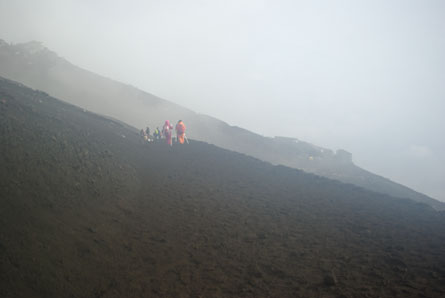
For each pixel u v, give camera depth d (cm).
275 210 1205
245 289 585
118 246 698
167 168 1736
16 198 655
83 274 546
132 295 529
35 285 468
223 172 1828
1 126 980
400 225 1146
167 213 1007
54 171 881
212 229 916
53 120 1435
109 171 1177
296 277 645
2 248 499
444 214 1558
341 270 686
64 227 662
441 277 658
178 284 590
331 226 1055
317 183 1866
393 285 610
